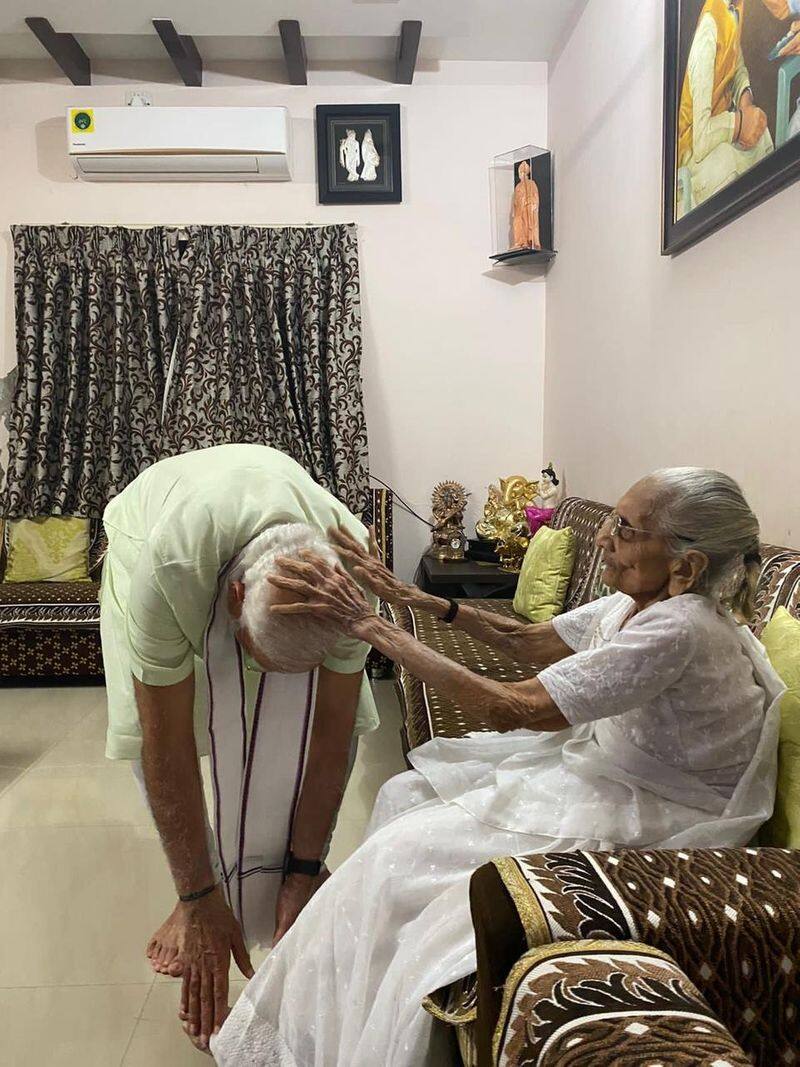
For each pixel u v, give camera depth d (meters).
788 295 1.90
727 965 0.86
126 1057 1.54
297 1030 1.23
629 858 0.97
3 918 2.01
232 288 4.30
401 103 4.45
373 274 4.50
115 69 4.38
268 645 1.17
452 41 4.20
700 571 1.24
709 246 2.34
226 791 1.45
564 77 4.07
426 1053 1.05
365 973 1.15
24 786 2.78
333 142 4.39
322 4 3.73
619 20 3.16
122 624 1.60
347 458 4.29
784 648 1.33
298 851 1.51
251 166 4.27
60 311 4.27
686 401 2.52
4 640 3.79
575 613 1.58
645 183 2.88
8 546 4.20
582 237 3.74
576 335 3.86
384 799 1.49
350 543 1.49
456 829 1.25
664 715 1.24
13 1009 1.68
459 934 1.08
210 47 4.23
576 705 1.20
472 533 4.65
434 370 4.56
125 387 4.26
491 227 4.50
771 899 0.90
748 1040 0.88
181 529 1.26
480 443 4.60
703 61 2.30
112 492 4.22
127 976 1.78
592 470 3.61
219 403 4.25
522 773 1.36
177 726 1.35
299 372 4.38
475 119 4.45
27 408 4.21
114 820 2.53
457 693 1.24
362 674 1.49
